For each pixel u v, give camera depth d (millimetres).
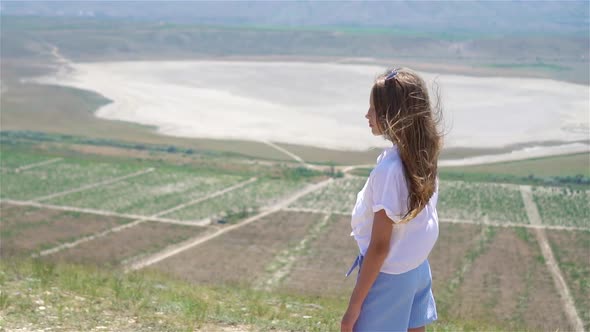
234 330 9703
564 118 150375
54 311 9695
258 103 177750
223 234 66250
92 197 86500
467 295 43562
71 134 143875
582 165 110312
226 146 132375
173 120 158000
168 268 51094
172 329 9219
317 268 51781
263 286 42781
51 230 67250
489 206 83062
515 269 53000
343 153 125750
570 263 55438
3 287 11078
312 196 89250
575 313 39094
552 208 82375
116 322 9391
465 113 156000
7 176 98812
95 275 14469
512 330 14812
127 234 66125
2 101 183500
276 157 122750
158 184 96375
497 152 121875
